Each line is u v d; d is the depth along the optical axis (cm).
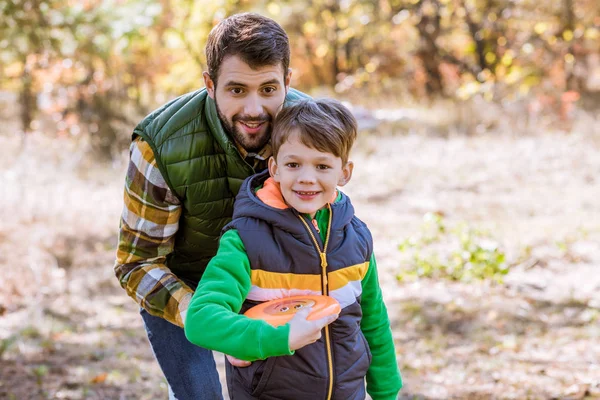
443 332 582
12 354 539
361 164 1180
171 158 257
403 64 2145
